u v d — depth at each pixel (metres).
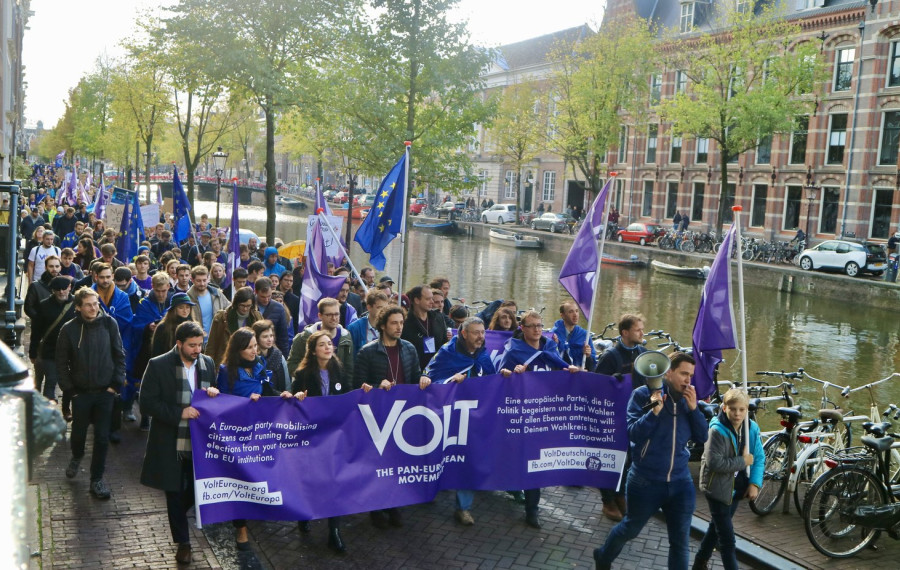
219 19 18.08
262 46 18.92
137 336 8.96
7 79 34.00
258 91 18.59
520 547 6.46
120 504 6.85
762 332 22.50
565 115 45.75
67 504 6.78
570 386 6.93
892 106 35.44
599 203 7.70
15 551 1.11
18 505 1.19
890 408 8.30
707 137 37.66
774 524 7.07
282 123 21.08
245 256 14.41
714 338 6.71
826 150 38.28
